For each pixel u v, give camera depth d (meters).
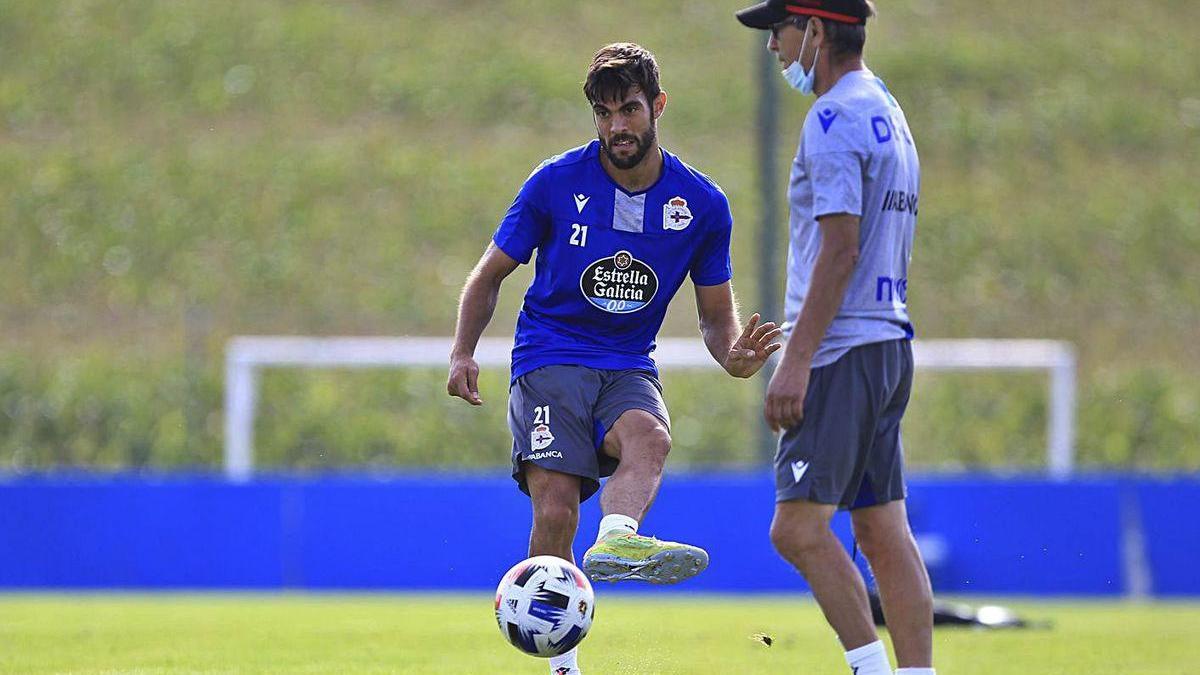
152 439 81.12
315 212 108.00
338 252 103.94
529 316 19.22
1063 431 61.88
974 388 89.62
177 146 116.19
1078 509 48.50
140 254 103.12
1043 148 120.50
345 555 48.78
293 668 23.34
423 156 116.38
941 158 118.62
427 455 80.44
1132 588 48.19
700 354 63.94
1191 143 123.12
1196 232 110.94
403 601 43.53
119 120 119.44
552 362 18.69
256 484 49.22
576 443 18.36
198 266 101.81
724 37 136.88
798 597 46.88
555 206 18.75
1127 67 133.38
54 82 123.25
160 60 127.06
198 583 48.94
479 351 63.62
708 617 36.62
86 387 85.56
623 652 26.25
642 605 42.47
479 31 136.75
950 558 47.97
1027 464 82.44
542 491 18.52
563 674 17.33
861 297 16.11
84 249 103.25
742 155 115.94
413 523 48.81
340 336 94.31
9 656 25.64
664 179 18.81
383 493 48.97
